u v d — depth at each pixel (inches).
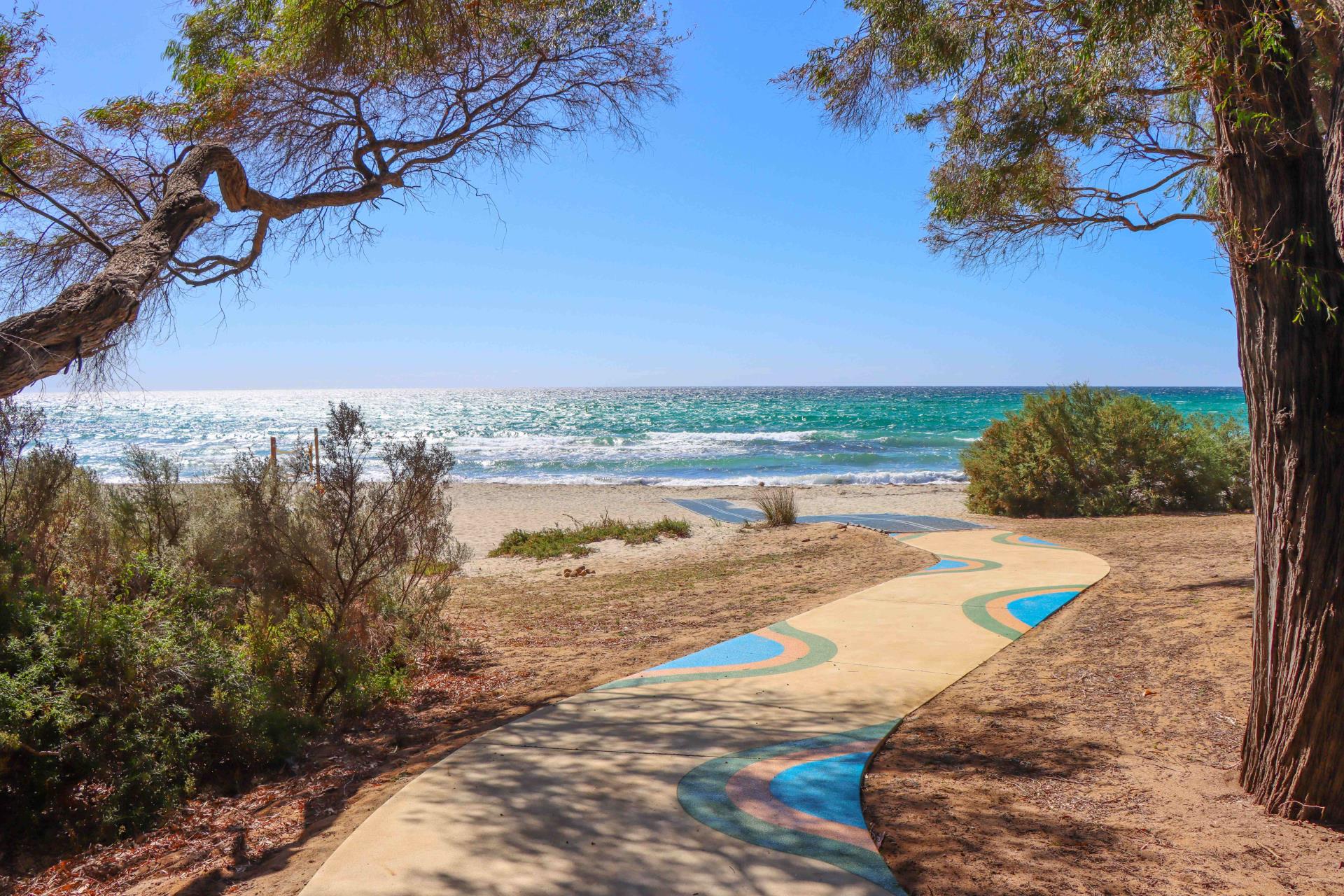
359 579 278.8
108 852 157.2
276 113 220.8
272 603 254.5
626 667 262.8
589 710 211.5
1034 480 703.7
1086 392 734.5
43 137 195.2
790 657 260.8
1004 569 408.8
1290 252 132.3
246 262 210.4
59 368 118.8
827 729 192.9
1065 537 535.5
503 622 368.5
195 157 154.0
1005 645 271.3
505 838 136.4
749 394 7539.4
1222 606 285.4
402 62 224.1
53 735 172.4
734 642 283.6
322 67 213.8
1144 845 131.3
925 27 244.5
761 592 402.9
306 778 188.9
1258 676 146.3
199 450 1817.2
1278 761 141.5
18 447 241.1
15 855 157.8
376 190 223.8
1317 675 135.6
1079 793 153.1
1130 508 678.5
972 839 134.5
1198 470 687.7
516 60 237.0
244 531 272.1
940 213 320.2
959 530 593.9
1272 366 136.9
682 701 217.0
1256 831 134.5
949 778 162.6
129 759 178.4
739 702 215.8
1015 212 309.0
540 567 565.6
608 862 127.6
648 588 443.8
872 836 136.2
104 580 259.9
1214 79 141.6
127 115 205.6
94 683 184.5
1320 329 133.0
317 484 277.4
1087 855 128.1
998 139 282.7
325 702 233.8
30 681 173.8
